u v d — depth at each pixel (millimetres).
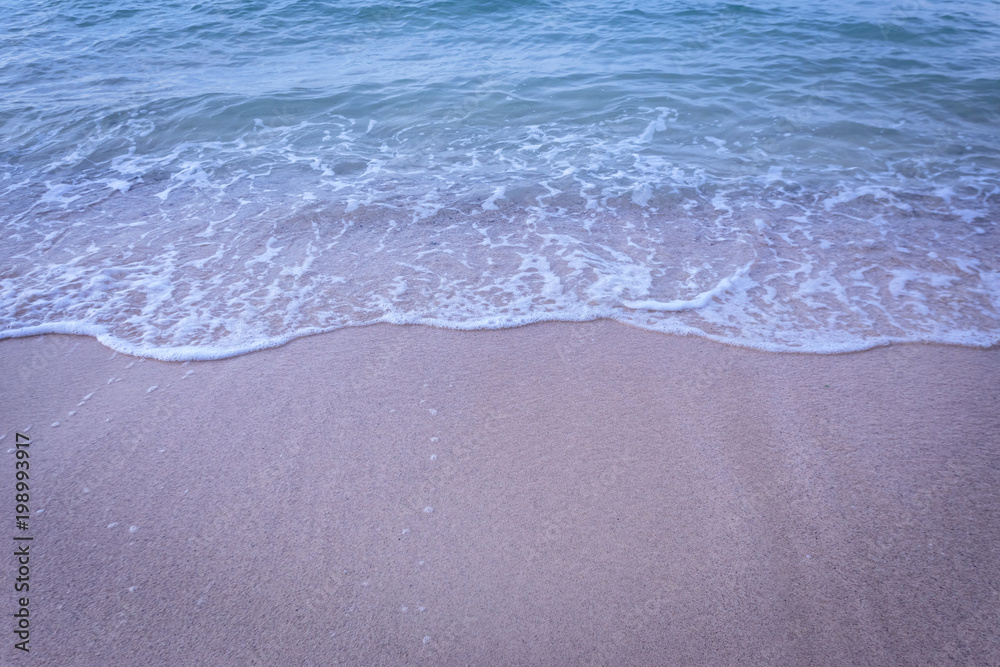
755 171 5426
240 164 5766
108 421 2934
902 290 3770
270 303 3781
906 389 3012
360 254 4293
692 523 2385
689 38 9055
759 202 4902
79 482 2615
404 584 2195
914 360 3203
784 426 2820
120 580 2223
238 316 3666
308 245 4414
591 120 6562
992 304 3611
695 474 2592
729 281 3896
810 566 2211
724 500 2475
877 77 7488
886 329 3438
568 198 5023
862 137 6027
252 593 2178
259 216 4805
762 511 2424
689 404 2965
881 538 2301
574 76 7727
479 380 3150
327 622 2082
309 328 3557
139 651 2004
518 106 6910
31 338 3514
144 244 4453
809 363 3209
